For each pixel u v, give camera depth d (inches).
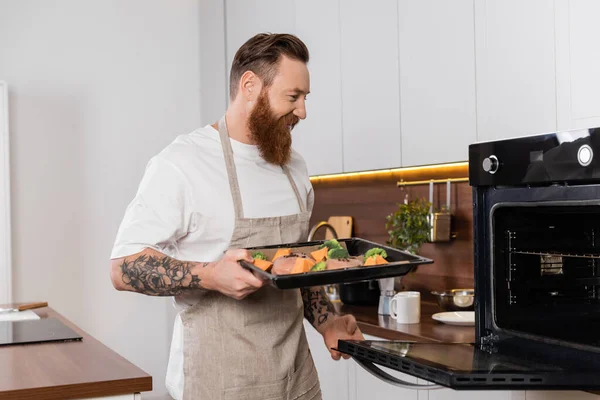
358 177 147.7
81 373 69.6
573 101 82.8
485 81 96.5
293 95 71.4
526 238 63.1
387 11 116.2
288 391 72.3
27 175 175.9
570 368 52.0
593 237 59.1
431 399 93.7
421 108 109.0
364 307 121.6
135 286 66.6
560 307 62.4
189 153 71.2
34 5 177.8
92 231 182.1
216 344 70.1
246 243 71.8
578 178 53.6
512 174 59.2
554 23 85.0
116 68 185.8
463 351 59.4
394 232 122.0
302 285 57.7
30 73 177.2
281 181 75.9
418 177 130.3
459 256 122.2
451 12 102.2
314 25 137.7
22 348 83.5
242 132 73.5
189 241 71.0
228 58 175.8
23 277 175.0
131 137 187.0
